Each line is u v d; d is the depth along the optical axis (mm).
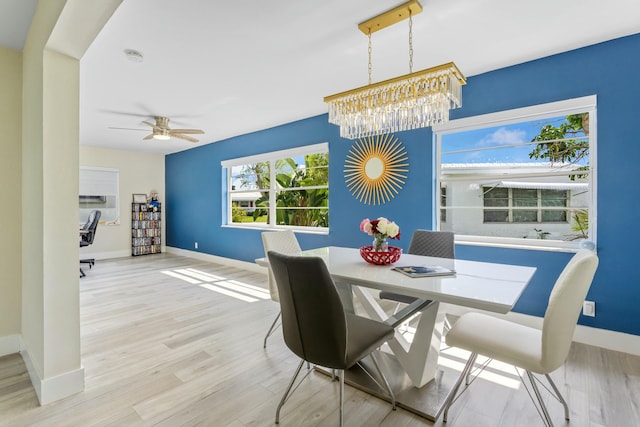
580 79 2492
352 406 1755
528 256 2740
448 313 3170
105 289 4152
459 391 1866
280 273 1502
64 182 1857
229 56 2588
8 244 2365
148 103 3729
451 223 3279
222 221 5922
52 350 1803
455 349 2463
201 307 3436
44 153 1785
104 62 2680
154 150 6766
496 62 2730
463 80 1956
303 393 1879
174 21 2096
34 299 2000
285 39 2330
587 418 1635
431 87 1909
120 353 2371
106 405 1758
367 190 3789
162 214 7371
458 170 3227
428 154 3318
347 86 3230
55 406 1746
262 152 5082
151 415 1677
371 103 2133
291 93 3424
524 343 1494
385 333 1671
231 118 4398
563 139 2697
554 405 1748
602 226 2430
